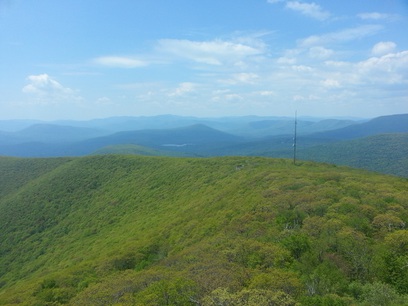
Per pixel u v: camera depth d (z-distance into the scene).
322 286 23.61
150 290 24.77
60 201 103.06
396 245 29.81
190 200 75.62
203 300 21.67
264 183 60.81
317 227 34.50
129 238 64.25
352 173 68.06
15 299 38.91
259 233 36.59
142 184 101.56
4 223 94.56
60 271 52.59
